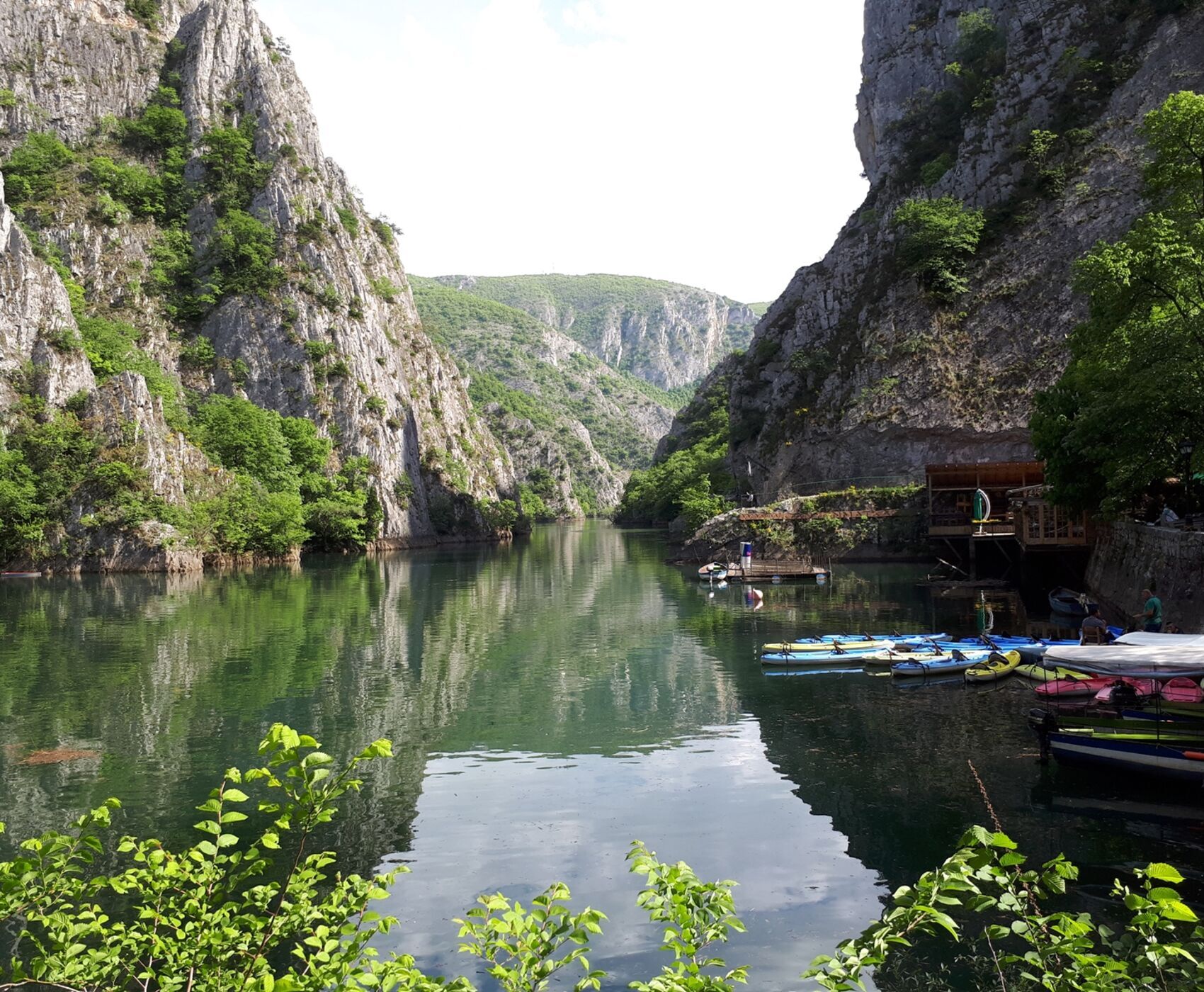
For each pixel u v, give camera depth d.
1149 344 39.72
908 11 140.38
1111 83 103.38
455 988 8.62
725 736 28.58
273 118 161.62
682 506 140.25
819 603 58.91
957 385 96.50
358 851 20.06
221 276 146.00
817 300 124.75
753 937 16.11
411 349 179.12
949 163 116.56
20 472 93.25
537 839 20.62
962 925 16.34
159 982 8.77
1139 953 8.55
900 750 26.38
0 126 156.38
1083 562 60.41
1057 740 23.89
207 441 118.44
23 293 102.88
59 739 29.00
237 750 27.73
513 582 80.31
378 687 36.22
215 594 72.12
